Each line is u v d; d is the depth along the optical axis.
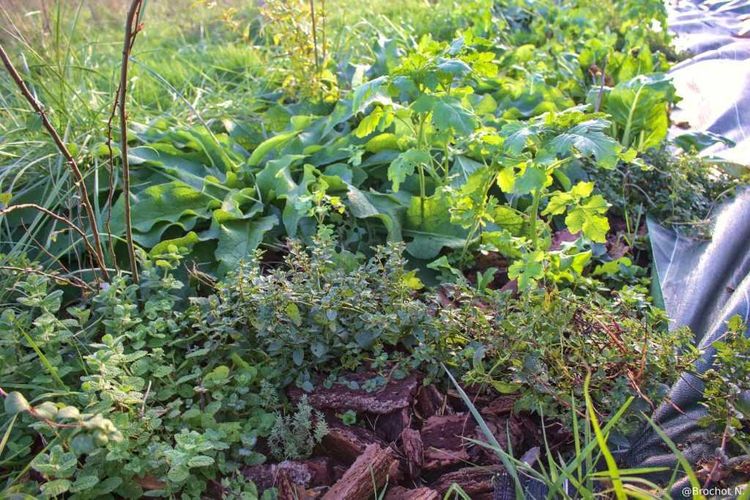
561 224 3.48
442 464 2.16
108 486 1.88
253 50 5.09
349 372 2.42
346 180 3.25
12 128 3.56
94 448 1.54
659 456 2.16
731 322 2.23
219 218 3.01
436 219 3.13
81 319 2.31
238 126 3.94
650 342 2.29
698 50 6.21
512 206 3.44
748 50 5.62
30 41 4.18
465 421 2.28
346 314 2.43
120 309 2.26
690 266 3.10
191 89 4.62
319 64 4.21
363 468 2.00
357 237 3.04
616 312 2.44
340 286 2.40
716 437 2.16
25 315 2.37
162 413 2.06
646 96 3.89
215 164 3.53
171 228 3.10
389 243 2.57
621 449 2.21
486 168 2.62
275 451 2.16
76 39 5.61
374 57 4.63
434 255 3.03
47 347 2.24
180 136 3.60
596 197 2.53
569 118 2.44
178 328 2.36
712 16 7.30
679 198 3.48
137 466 1.89
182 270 2.90
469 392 2.41
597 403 2.28
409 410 2.30
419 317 2.37
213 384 2.19
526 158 2.52
